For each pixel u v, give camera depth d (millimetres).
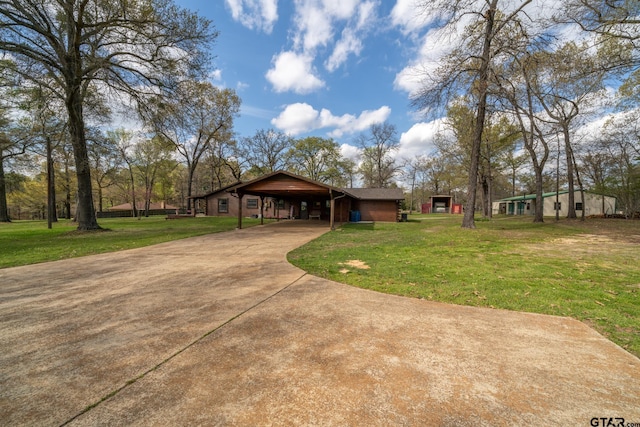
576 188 27375
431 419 1624
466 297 3875
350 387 1926
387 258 6426
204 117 24656
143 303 3662
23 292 4152
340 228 14555
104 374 2100
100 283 4613
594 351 2443
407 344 2561
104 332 2820
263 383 1974
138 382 1996
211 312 3346
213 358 2312
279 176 12820
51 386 1960
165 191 41719
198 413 1681
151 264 6062
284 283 4578
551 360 2295
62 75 11930
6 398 1835
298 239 10078
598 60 9008
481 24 11352
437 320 3119
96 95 14117
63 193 30266
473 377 2049
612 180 20469
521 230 12008
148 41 11305
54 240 10203
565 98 15086
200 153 29141
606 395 1846
